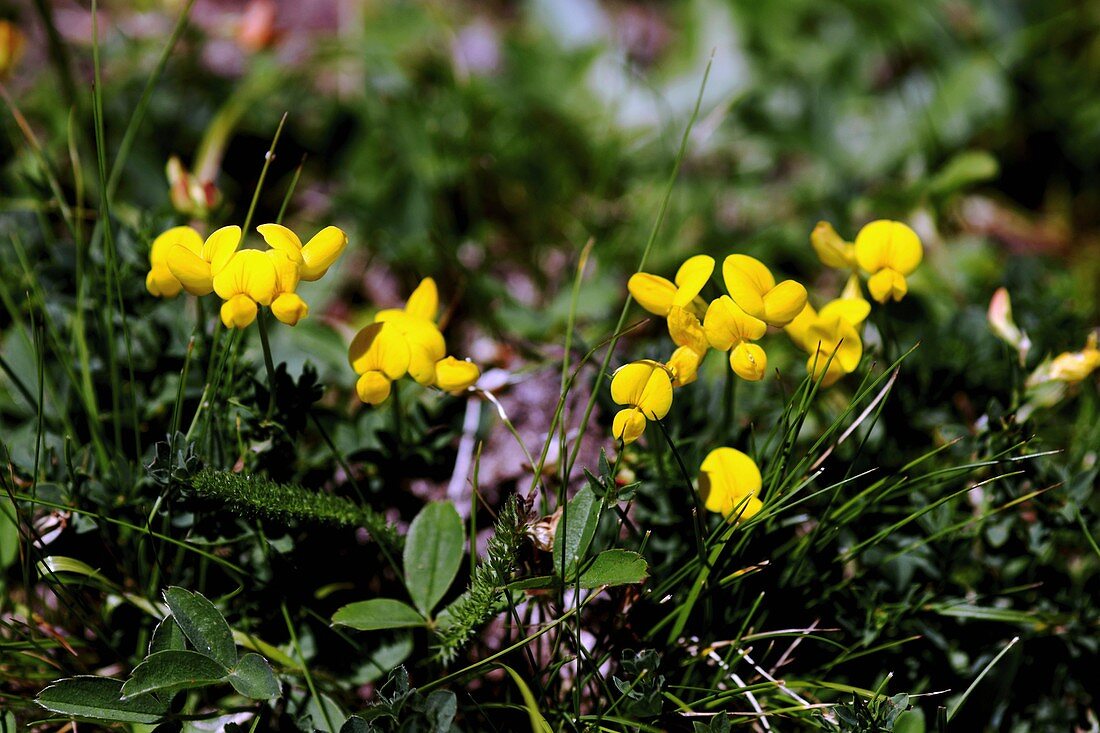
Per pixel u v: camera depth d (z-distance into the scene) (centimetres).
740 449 76
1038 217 105
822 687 75
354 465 77
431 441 76
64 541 75
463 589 75
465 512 79
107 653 75
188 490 73
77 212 79
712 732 72
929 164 102
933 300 88
